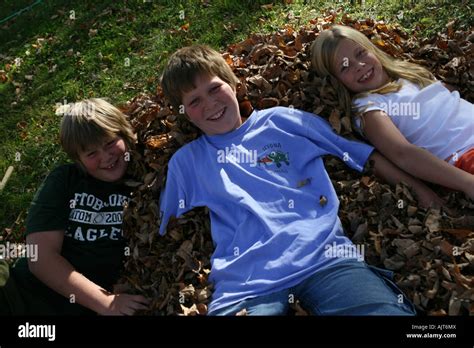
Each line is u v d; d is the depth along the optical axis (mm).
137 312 3260
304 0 5625
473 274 2949
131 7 6477
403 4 5062
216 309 2990
